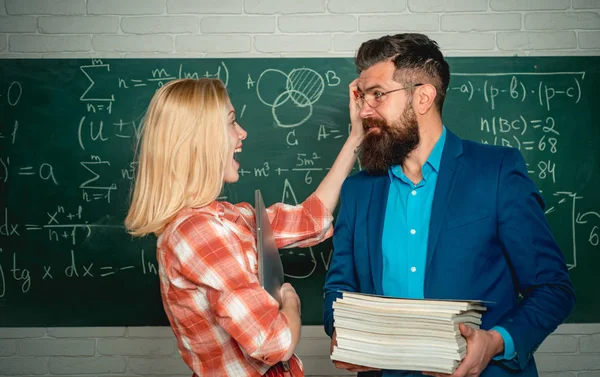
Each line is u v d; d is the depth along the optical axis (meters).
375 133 1.42
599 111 2.49
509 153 1.40
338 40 2.54
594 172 2.49
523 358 1.24
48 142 2.54
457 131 2.51
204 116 1.23
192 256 1.15
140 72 2.54
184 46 2.55
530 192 1.34
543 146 2.50
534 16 2.52
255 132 2.54
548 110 2.50
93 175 2.54
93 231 2.54
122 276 2.54
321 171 2.53
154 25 2.55
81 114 2.54
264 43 2.55
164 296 1.24
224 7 2.55
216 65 2.54
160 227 1.22
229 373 1.20
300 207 1.61
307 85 2.53
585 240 2.49
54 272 2.54
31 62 2.54
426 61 1.40
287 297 1.30
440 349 1.14
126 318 2.53
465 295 1.32
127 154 2.54
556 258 1.32
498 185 1.35
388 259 1.41
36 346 2.53
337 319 1.24
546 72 2.51
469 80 2.51
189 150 1.22
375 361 1.19
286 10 2.55
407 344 1.16
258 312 1.13
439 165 1.41
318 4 2.54
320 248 2.53
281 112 2.54
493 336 1.22
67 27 2.55
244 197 2.53
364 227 1.48
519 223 1.31
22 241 2.54
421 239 1.39
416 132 1.41
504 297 1.34
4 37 2.54
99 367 2.53
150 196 1.23
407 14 2.53
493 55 2.53
